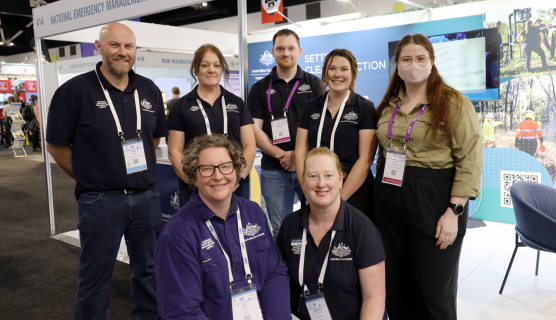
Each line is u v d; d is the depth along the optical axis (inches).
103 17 130.5
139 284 93.7
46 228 188.1
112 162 84.7
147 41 221.3
